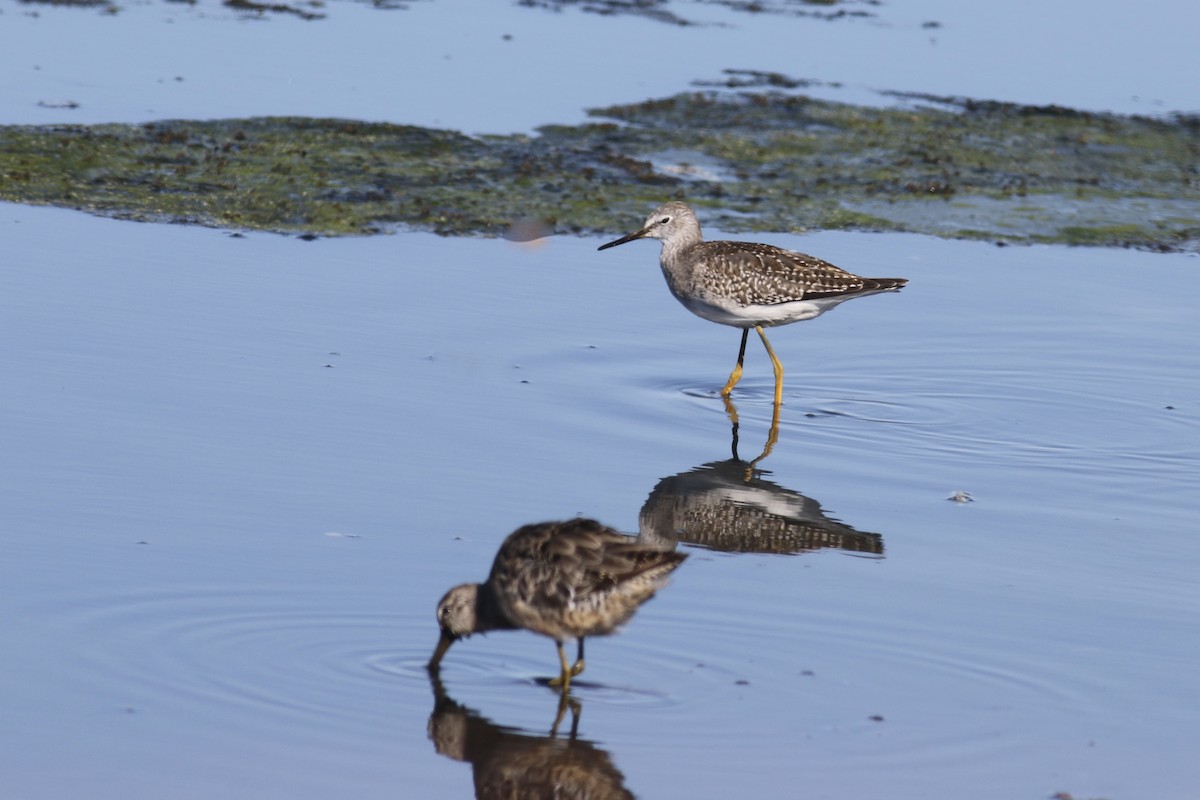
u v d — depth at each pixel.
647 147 24.67
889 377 17.86
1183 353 18.58
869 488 14.45
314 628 10.90
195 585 11.38
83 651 10.38
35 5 29.97
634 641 11.08
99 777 8.99
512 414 15.61
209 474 13.50
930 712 10.17
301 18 30.58
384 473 13.80
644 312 19.22
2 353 16.03
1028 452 15.63
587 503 13.48
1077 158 25.88
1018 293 20.39
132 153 22.42
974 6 35.06
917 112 27.20
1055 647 11.15
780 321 17.50
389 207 21.62
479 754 9.48
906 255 21.42
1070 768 9.52
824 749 9.66
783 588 12.02
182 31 29.00
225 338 16.95
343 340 17.19
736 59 29.59
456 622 10.63
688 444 15.31
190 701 9.88
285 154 22.88
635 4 33.59
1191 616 11.77
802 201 23.19
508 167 23.28
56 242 19.47
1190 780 9.45
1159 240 22.84
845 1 35.12
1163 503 14.30
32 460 13.52
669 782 9.23
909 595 11.98
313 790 9.01
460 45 29.34
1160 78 30.16
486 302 18.84
